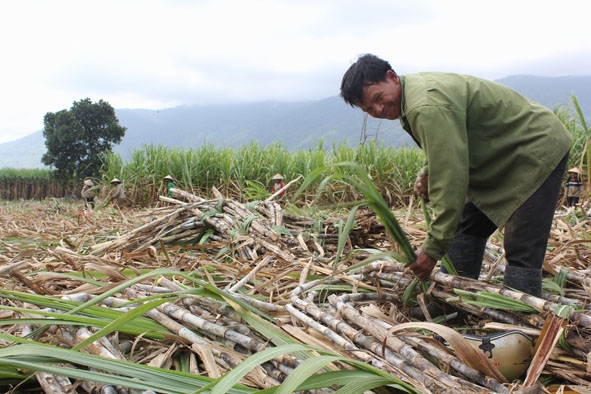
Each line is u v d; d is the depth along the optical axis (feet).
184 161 41.63
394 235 6.87
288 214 15.90
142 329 6.17
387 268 8.04
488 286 6.70
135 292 7.83
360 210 15.38
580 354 5.63
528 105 7.33
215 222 14.62
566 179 26.03
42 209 36.17
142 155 43.45
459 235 8.45
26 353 4.36
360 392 4.08
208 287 6.56
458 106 6.73
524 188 7.07
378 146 40.34
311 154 42.93
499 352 5.71
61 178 101.19
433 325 5.29
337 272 8.93
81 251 14.64
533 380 4.91
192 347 6.01
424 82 6.95
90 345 5.62
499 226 7.35
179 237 14.87
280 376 5.33
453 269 7.65
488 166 7.34
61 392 4.90
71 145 100.12
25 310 5.59
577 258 10.72
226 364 5.71
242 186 41.11
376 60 7.18
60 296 7.09
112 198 38.70
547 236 7.29
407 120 7.36
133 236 14.78
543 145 6.98
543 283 8.38
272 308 7.23
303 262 10.71
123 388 4.94
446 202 6.61
